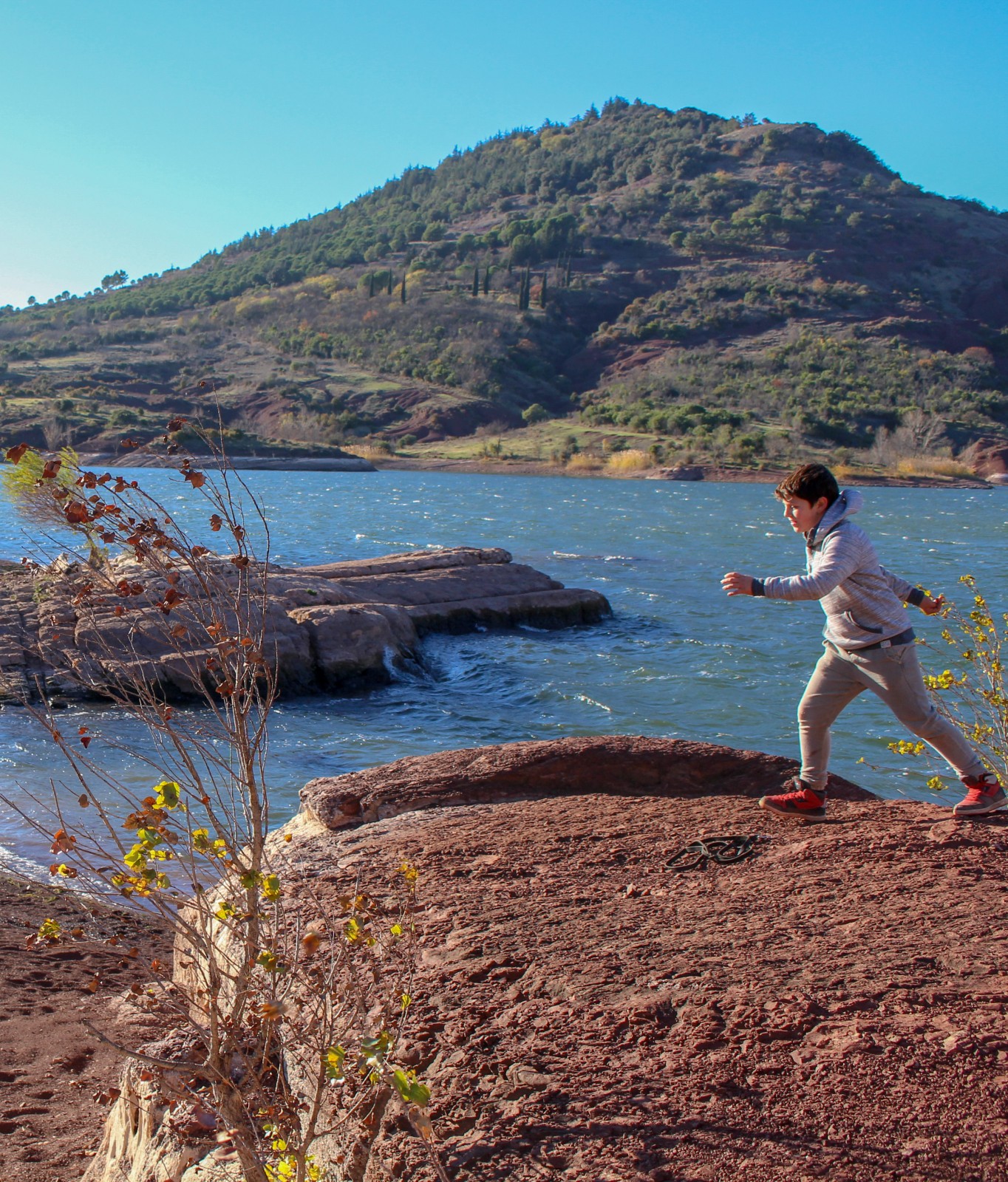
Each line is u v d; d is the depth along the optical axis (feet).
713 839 15.17
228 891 10.87
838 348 577.43
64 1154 13.50
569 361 621.31
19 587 55.77
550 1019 10.21
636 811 17.12
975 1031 9.16
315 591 63.36
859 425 460.96
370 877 14.80
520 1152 8.29
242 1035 9.93
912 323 638.94
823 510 14.29
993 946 10.86
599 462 390.21
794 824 15.79
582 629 78.79
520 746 20.42
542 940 12.15
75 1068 16.62
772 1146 8.03
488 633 74.54
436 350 582.76
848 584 14.24
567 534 158.51
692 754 19.72
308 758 44.55
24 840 30.14
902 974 10.37
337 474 355.97
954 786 40.75
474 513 197.47
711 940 11.71
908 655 14.38
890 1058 8.93
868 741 47.57
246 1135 8.29
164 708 9.12
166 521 9.66
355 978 9.55
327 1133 8.23
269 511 180.14
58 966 21.42
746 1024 9.70
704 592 99.55
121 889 8.21
